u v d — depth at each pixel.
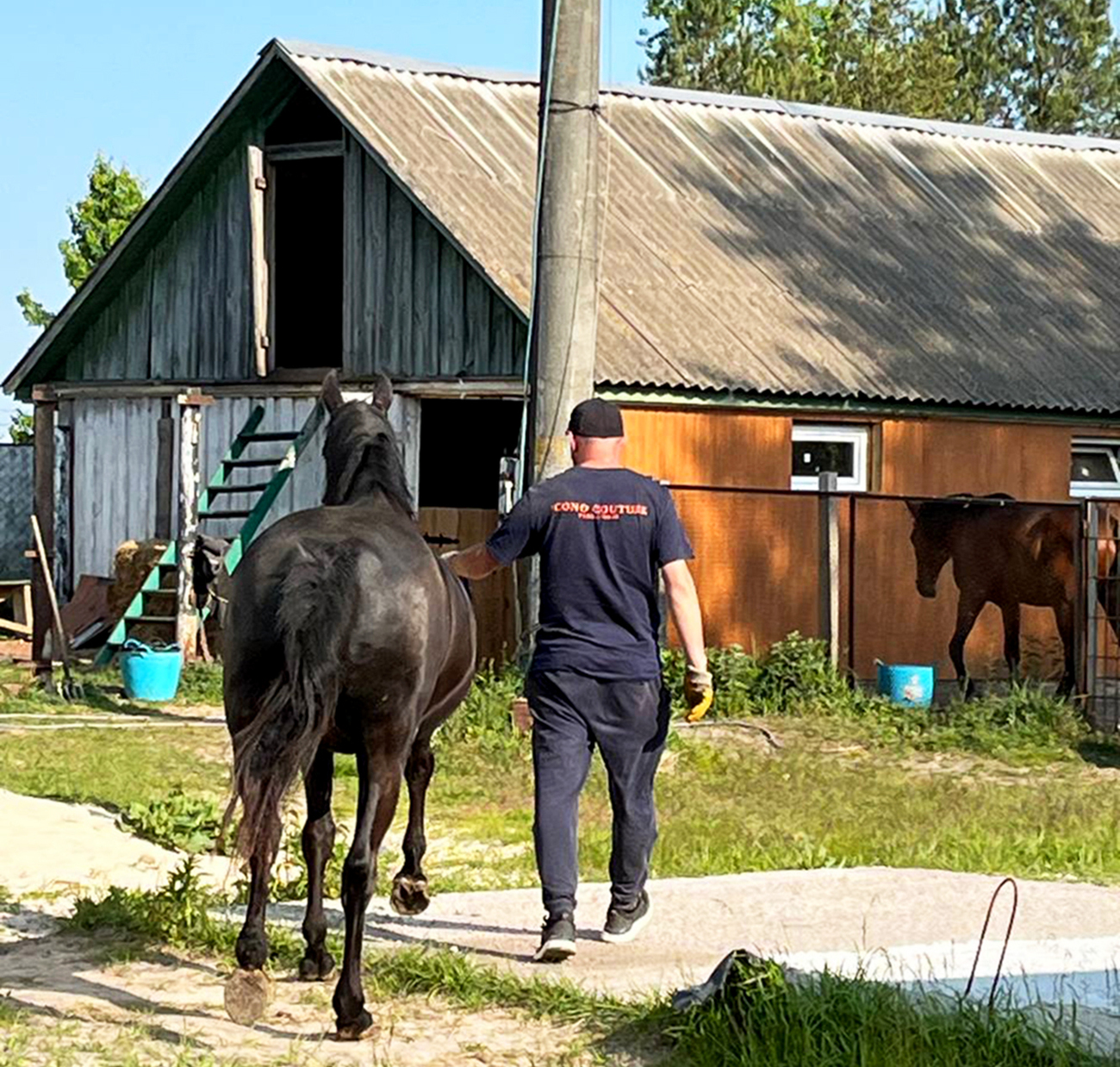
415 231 21.28
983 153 27.27
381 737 6.88
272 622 6.69
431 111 22.27
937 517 18.67
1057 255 24.92
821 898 9.32
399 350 21.38
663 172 23.48
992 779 14.61
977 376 21.38
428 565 7.13
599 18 13.89
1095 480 22.84
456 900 9.45
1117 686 16.97
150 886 9.83
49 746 15.20
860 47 53.66
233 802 6.40
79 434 24.41
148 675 18.36
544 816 7.82
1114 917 8.91
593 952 8.15
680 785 13.60
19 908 9.14
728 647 18.42
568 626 7.88
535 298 14.09
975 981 7.20
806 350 20.64
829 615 17.83
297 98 22.56
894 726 16.59
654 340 19.72
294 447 20.66
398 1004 7.23
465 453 25.80
